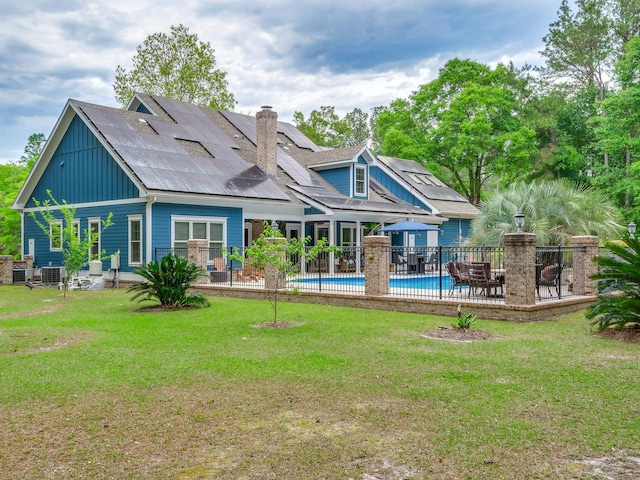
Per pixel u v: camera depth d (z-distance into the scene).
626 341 8.66
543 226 17.55
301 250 11.24
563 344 8.42
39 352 8.05
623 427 4.69
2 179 34.34
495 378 6.33
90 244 17.25
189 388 6.02
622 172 31.52
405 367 6.89
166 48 39.94
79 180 22.38
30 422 4.96
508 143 37.59
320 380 6.28
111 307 13.92
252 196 21.53
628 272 8.96
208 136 25.95
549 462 3.99
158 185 18.92
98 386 6.11
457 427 4.71
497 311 11.27
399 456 4.12
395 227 22.83
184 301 13.66
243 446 4.36
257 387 6.03
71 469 3.95
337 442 4.41
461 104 36.81
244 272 19.72
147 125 23.84
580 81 41.19
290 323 10.80
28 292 18.83
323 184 27.31
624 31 37.97
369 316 11.89
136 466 3.99
